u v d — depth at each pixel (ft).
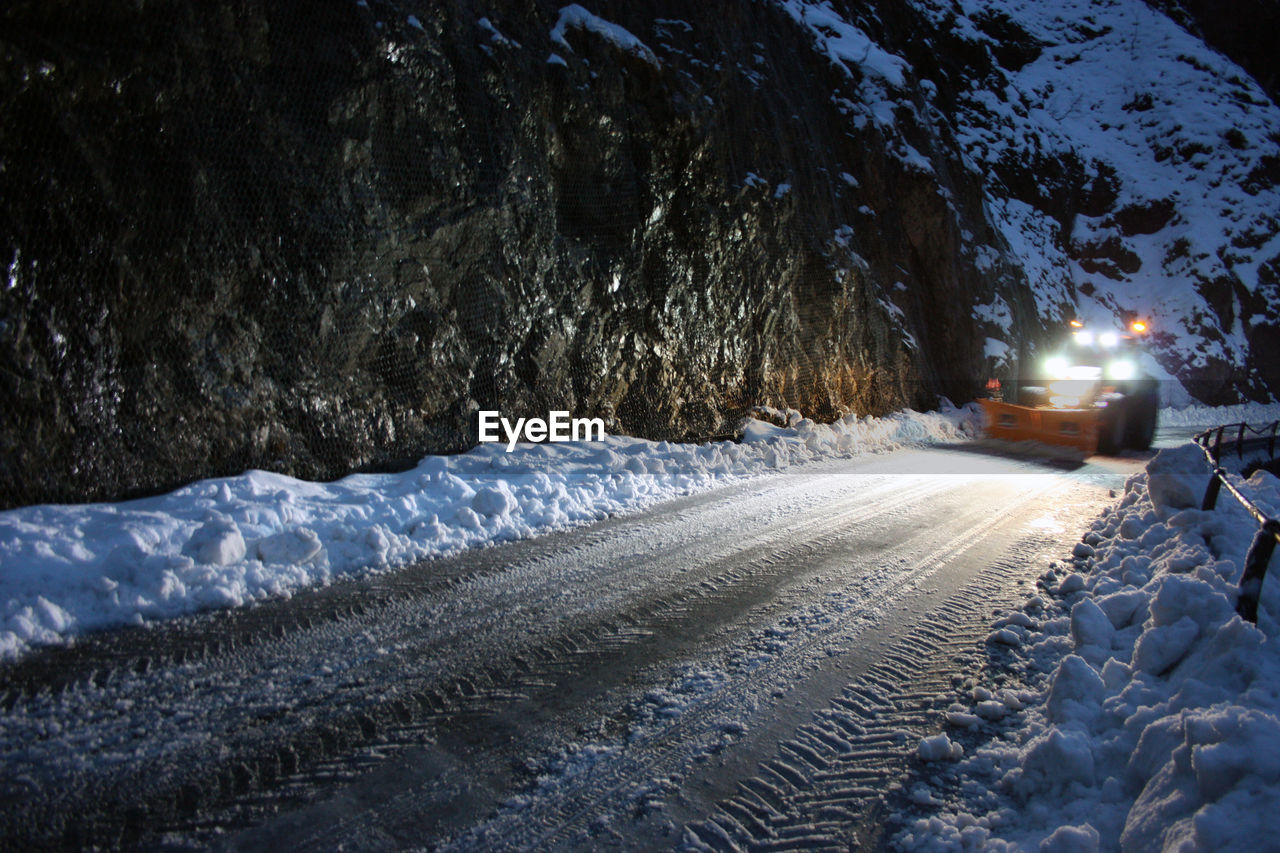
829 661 12.41
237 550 15.11
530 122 29.48
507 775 8.96
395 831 7.88
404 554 17.15
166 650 11.77
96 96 17.44
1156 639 10.14
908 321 55.88
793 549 19.35
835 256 47.19
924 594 15.92
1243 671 8.64
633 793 8.71
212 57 19.81
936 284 59.88
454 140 26.25
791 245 43.01
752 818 8.31
